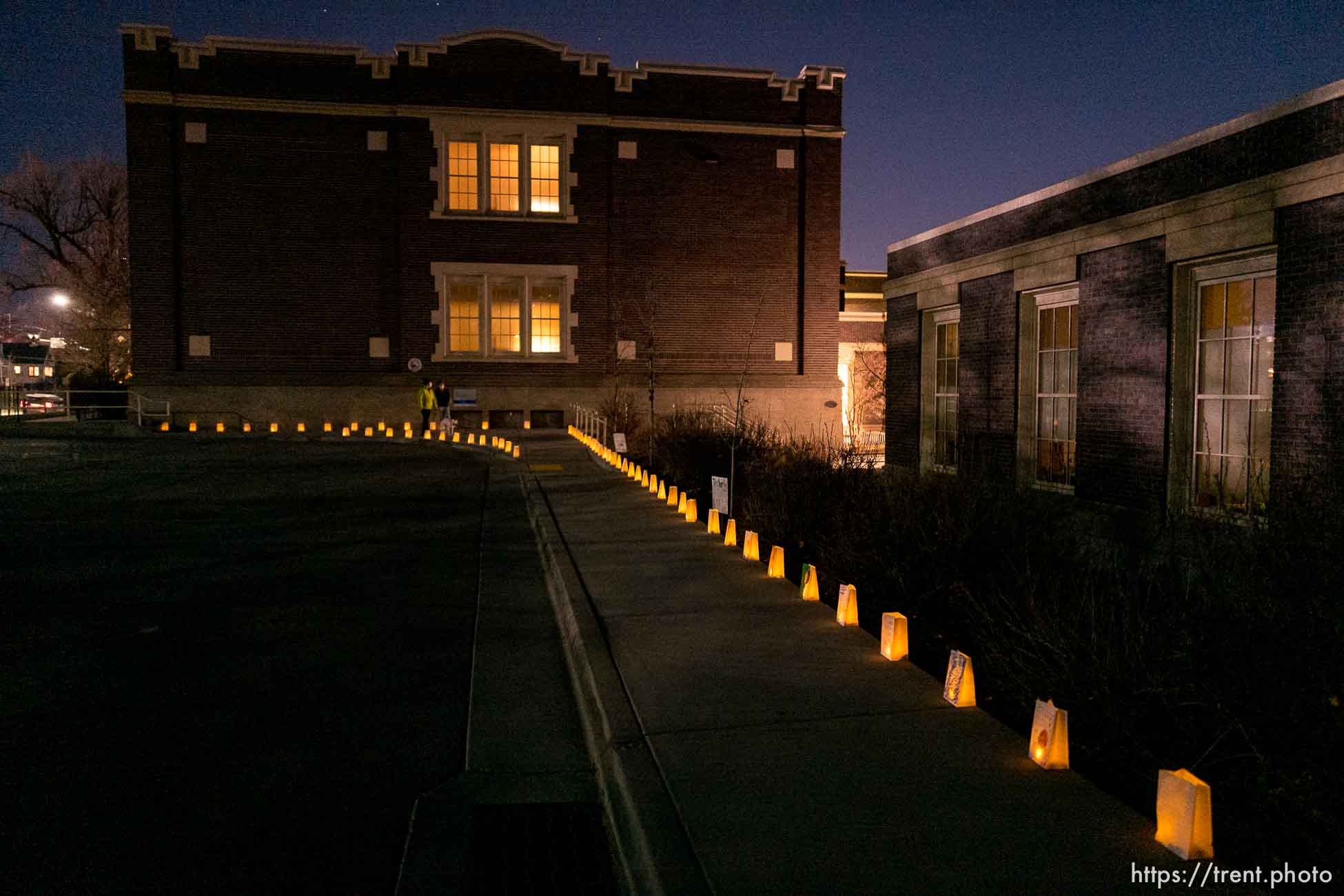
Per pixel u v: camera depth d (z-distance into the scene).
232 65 28.25
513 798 4.41
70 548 10.73
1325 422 8.03
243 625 7.49
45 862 3.74
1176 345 9.91
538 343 30.28
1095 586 6.71
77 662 6.45
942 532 7.32
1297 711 3.73
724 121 30.58
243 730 5.24
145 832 4.00
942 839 3.52
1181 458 9.90
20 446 24.12
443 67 29.08
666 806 3.82
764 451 15.68
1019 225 12.74
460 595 8.70
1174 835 3.42
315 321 28.94
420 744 5.07
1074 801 3.86
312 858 3.80
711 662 5.87
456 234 29.34
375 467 20.11
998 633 5.53
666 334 30.56
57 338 52.06
